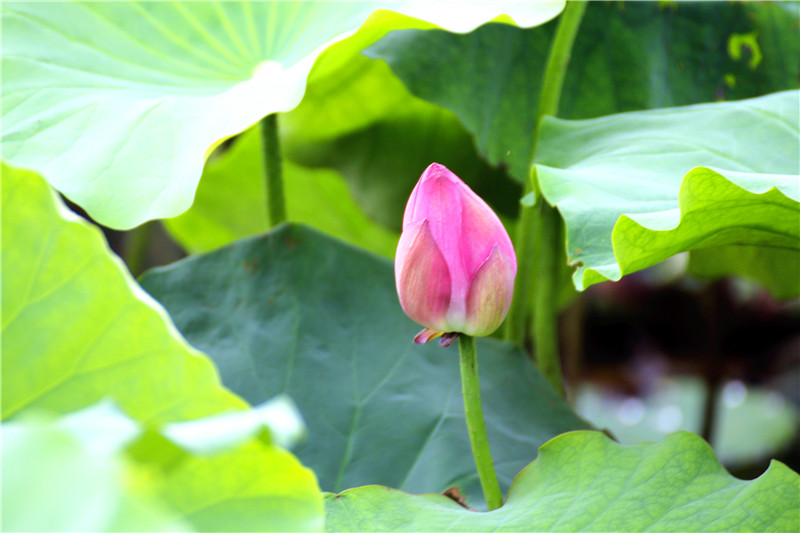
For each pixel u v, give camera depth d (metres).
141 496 1.16
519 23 1.77
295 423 1.52
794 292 2.07
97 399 1.58
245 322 1.89
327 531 1.70
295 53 1.85
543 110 1.96
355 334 1.89
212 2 1.89
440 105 1.97
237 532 1.53
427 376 1.88
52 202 1.59
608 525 1.69
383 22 1.78
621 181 1.80
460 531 1.70
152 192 1.75
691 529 1.68
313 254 1.92
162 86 1.84
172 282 1.91
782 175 1.78
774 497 1.69
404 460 1.83
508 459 1.83
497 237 1.68
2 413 1.57
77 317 1.59
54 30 1.84
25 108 1.80
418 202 1.68
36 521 1.07
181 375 1.59
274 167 1.97
